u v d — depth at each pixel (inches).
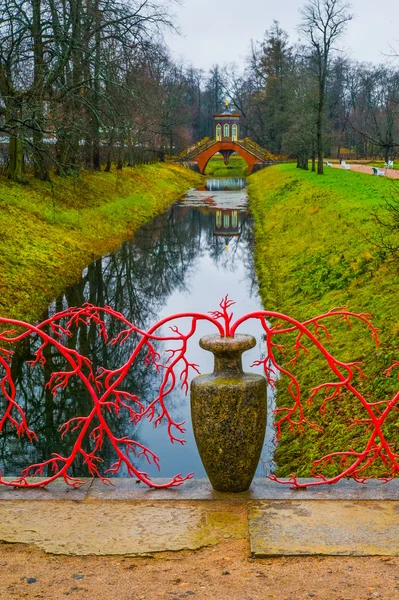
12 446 484.7
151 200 2139.5
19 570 179.2
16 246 1010.1
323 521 203.8
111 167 2399.1
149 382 623.5
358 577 173.6
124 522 205.8
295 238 1187.9
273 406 529.7
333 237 984.3
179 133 4200.3
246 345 219.5
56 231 1227.9
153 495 225.1
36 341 721.0
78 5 1312.7
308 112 2632.9
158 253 1339.8
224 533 198.2
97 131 1601.9
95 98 1443.2
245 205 2247.8
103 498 223.1
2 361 232.4
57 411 545.3
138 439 500.1
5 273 873.5
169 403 573.6
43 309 847.7
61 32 1305.4
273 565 180.7
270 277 1003.3
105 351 700.7
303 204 1494.8
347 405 454.6
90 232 1368.1
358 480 235.1
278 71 4197.8
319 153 2354.8
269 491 227.0
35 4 1289.4
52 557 186.4
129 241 1481.3
